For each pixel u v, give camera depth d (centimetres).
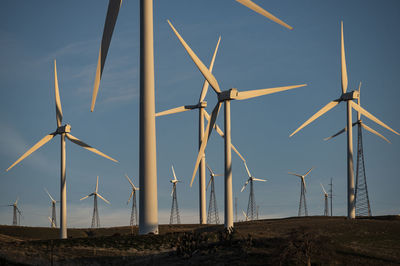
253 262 4994
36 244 6488
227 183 7275
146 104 7031
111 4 6444
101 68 6431
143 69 7069
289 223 7956
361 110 9025
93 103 6375
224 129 7394
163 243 6294
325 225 7244
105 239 6700
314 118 8781
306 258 4938
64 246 6284
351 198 8925
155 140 7050
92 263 5584
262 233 6438
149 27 7106
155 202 6981
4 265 5347
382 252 5450
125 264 5538
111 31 6475
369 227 6988
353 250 5478
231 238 5819
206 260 5253
